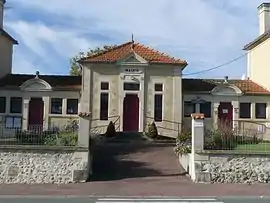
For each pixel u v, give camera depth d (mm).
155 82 36594
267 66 37906
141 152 29094
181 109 36594
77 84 37844
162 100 36531
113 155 28344
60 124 36406
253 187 22062
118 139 33219
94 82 36406
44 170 23234
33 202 17750
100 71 36531
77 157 23297
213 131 25734
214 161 23281
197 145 23438
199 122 23641
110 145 31078
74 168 23219
